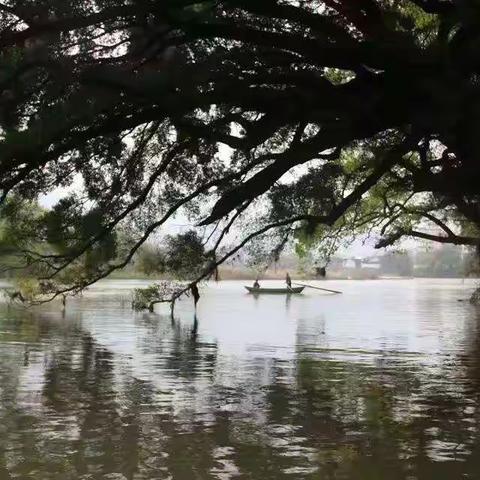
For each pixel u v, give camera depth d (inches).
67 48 315.6
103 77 313.6
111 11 295.6
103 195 384.2
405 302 2036.2
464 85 295.3
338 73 428.5
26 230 382.0
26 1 297.7
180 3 295.9
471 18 290.5
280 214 362.3
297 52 316.5
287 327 1168.2
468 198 364.8
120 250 416.5
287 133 398.3
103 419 482.6
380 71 317.7
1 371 679.7
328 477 362.3
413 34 359.9
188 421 480.1
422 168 358.3
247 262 452.8
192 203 410.3
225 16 333.7
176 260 417.4
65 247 386.3
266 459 393.4
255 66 328.2
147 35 315.0
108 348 861.2
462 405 536.4
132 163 391.2
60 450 407.5
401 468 379.2
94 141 354.3
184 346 889.5
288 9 311.7
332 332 1085.8
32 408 515.8
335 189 371.6
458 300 2155.5
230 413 505.4
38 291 552.7
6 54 312.3
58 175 362.9
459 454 404.8
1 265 403.9
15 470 370.0
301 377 660.1
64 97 320.2
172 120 341.7
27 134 314.0
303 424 476.1
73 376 653.9
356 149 408.8
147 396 563.8
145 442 426.3
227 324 1209.4
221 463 383.6
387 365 740.0
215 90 323.3
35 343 908.0
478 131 298.8
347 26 348.8
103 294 2089.1
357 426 469.4
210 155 391.2
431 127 317.4
